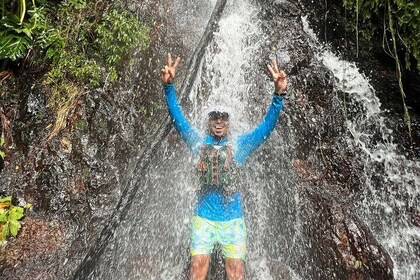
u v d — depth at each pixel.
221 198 2.85
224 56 4.90
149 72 4.71
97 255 3.61
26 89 4.27
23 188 3.94
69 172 4.04
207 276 3.41
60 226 3.84
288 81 4.63
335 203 3.93
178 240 3.78
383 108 4.71
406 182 4.37
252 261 3.65
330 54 5.04
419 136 4.55
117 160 4.27
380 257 3.56
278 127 4.32
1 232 3.68
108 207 4.02
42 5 4.45
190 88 4.54
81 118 4.25
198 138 2.92
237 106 4.63
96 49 4.49
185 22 5.28
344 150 4.42
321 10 5.34
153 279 3.58
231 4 5.18
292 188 4.05
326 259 3.57
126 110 4.48
